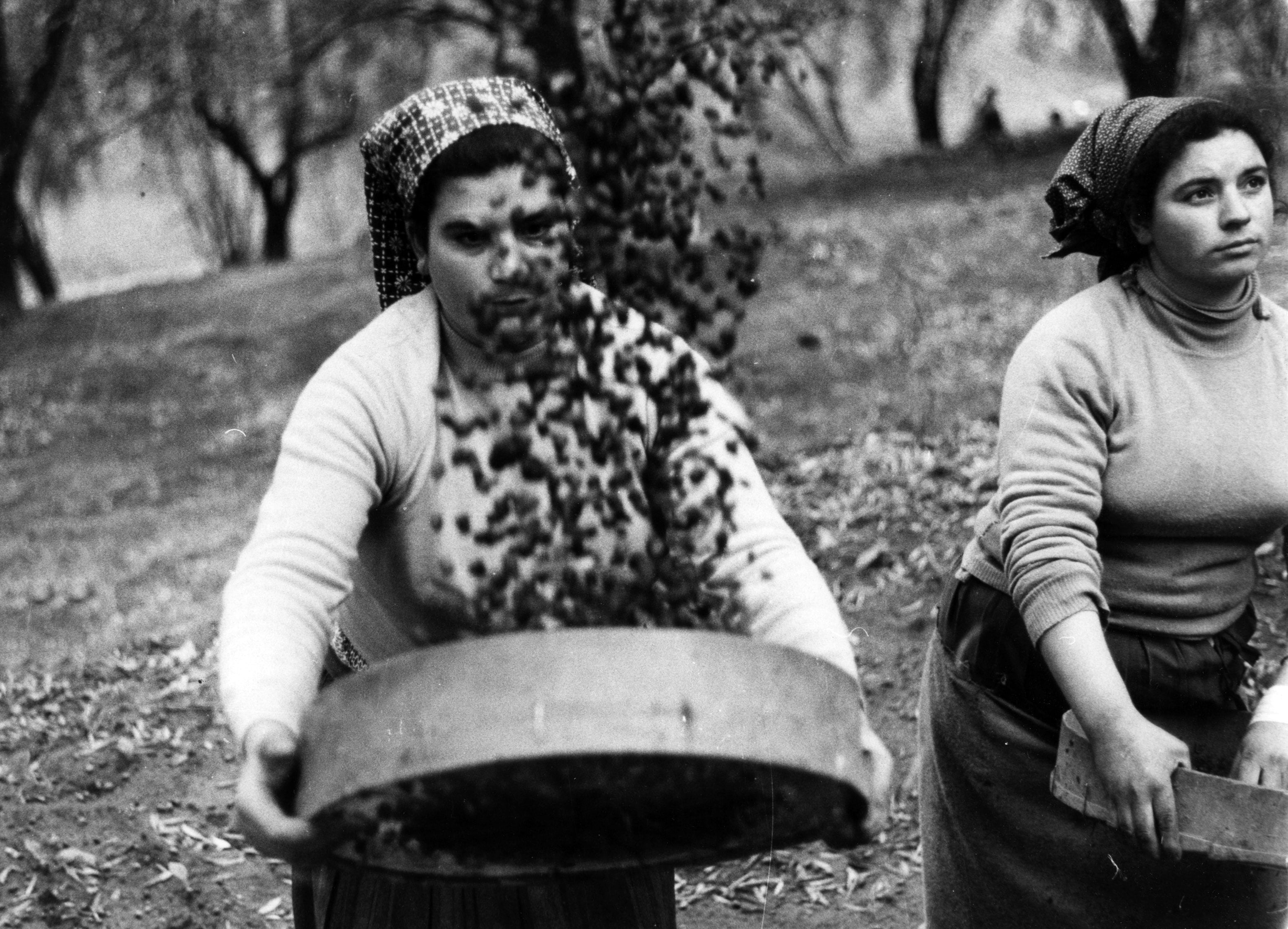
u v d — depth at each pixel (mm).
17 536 9039
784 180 18406
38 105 19828
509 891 2191
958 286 11820
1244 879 2701
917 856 4082
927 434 7828
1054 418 2619
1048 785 2752
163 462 10875
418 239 2133
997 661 2771
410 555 2168
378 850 1896
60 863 4176
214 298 17219
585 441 2076
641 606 2059
